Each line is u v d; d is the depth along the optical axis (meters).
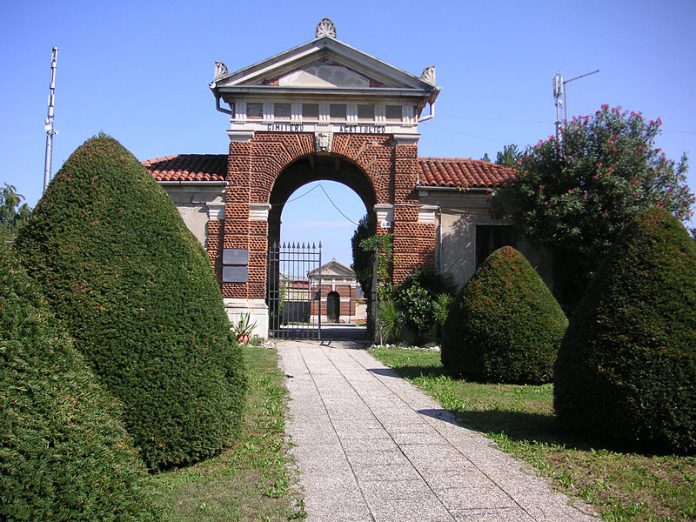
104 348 6.09
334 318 42.56
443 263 18.84
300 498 5.88
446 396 10.41
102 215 6.37
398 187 18.80
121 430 4.49
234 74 18.38
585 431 7.63
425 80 18.67
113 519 3.78
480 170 20.34
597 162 16.52
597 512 5.58
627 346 7.19
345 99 18.80
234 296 18.34
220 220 18.64
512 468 6.80
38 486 3.40
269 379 11.72
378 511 5.61
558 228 16.45
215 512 5.43
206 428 6.57
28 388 3.63
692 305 7.24
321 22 18.61
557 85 26.11
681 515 5.44
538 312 11.63
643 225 7.82
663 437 7.00
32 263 6.07
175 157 20.56
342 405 9.93
